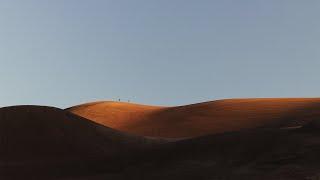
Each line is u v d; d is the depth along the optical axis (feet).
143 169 162.40
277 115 437.17
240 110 474.08
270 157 138.00
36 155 225.76
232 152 153.48
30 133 245.86
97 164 188.44
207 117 471.21
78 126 262.06
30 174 189.78
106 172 172.86
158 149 189.67
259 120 431.84
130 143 259.19
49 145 237.04
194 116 482.28
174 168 152.56
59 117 265.34
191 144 177.88
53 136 245.86
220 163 145.48
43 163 209.15
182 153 169.07
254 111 463.42
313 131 156.25
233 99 532.32
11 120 255.29
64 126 257.34
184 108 527.40
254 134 167.32
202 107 506.89
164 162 164.55
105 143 250.78
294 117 406.41
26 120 256.52
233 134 177.47
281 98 513.45
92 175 172.24
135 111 588.50
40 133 247.09
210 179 129.49
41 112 266.57
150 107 622.95
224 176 128.88
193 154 163.63
